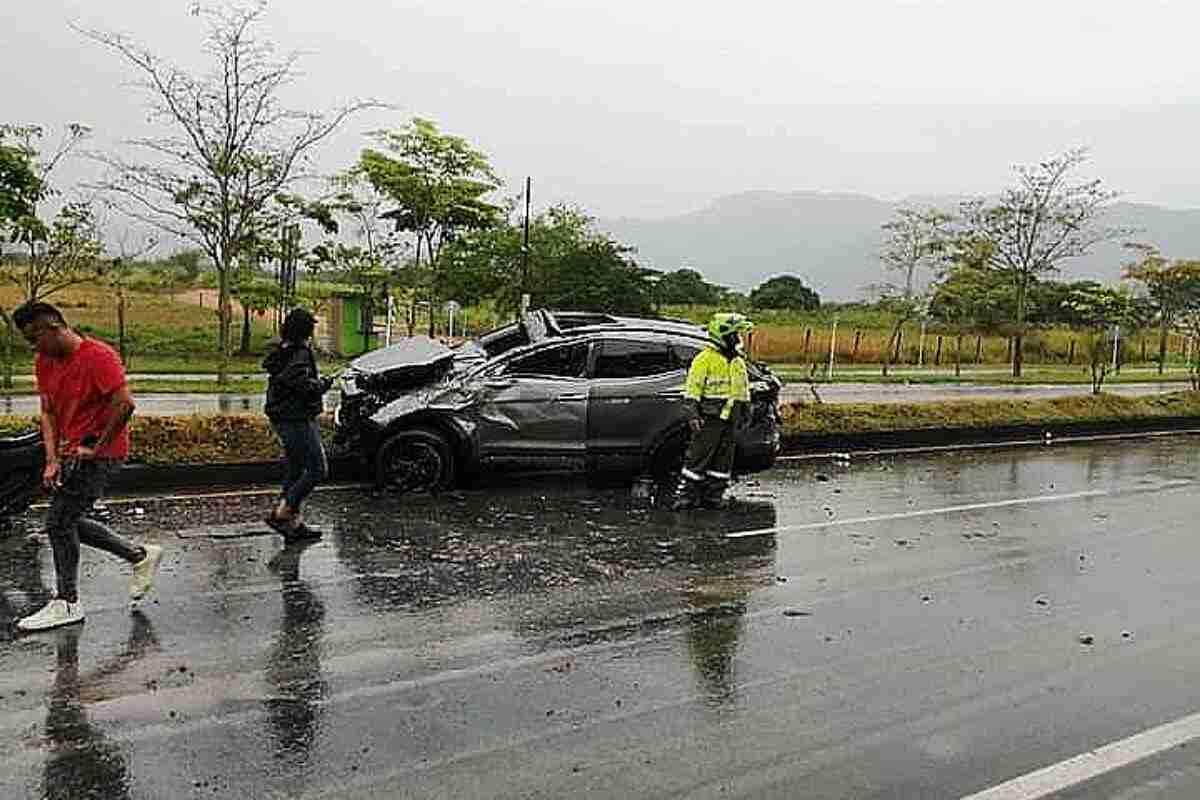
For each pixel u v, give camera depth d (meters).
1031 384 32.50
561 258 31.47
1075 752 5.23
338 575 7.88
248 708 5.47
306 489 8.78
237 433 11.20
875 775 4.92
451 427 10.91
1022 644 6.86
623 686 5.92
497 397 10.99
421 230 26.70
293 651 6.29
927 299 42.94
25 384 22.42
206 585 7.50
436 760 4.95
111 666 5.97
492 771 4.86
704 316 49.84
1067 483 13.20
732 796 4.69
